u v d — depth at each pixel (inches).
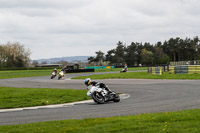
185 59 5521.7
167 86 847.1
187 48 5457.7
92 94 534.0
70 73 2487.7
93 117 372.8
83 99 644.1
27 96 679.7
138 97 625.0
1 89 869.8
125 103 522.3
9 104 571.2
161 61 5049.2
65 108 495.8
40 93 732.7
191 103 468.8
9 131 278.8
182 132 245.1
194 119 304.7
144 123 291.9
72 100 623.8
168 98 565.0
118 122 304.0
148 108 435.8
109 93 552.4
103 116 377.1
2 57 4072.3
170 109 413.7
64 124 308.7
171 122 294.4
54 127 291.6
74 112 433.4
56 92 756.6
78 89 882.8
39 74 2361.0
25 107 546.3
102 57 5024.6
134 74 1678.2
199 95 581.3
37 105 566.9
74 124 305.7
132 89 828.0
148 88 828.0
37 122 339.9
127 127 273.9
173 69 1453.0
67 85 1058.1
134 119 318.0
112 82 1139.9
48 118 384.5
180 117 315.0
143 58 5049.2
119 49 5024.6
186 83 906.1
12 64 4097.0
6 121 374.9
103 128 274.8
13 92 768.9
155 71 1544.0
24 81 1393.9
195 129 253.4
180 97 568.7
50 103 585.9
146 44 5669.3
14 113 456.4
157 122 298.4
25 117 404.2
